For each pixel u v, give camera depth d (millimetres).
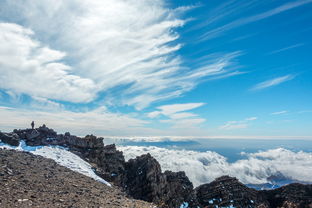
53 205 17047
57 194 20297
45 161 33375
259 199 50875
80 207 17953
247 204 47969
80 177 30469
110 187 31266
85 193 23000
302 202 45312
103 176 41594
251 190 54219
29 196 17828
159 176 52250
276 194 51781
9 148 37375
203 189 55094
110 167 53594
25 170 25438
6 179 20656
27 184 21016
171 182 55719
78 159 45406
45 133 53125
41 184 22172
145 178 50188
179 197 52094
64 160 40031
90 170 40500
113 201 22562
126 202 23844
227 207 47250
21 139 46844
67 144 53312
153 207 25734
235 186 53719
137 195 46844
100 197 22922
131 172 53375
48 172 27578
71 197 20328
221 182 55969
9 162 26609
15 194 17516
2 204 14945
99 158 54406
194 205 49156
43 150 43031
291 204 45656
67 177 28047
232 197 49781
